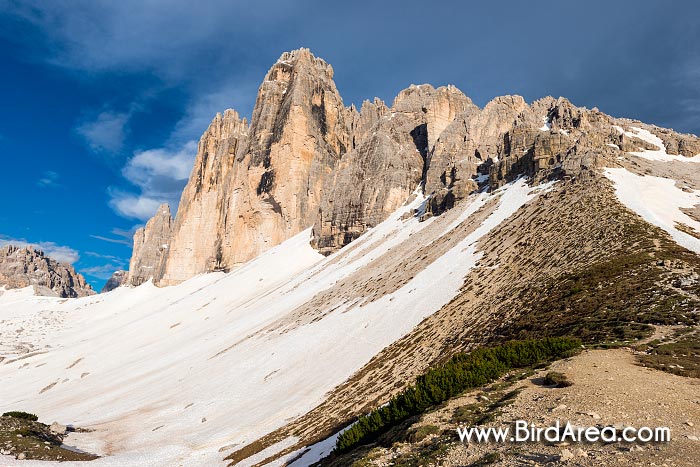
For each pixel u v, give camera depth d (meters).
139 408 86.94
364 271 120.31
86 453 58.19
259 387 78.62
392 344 66.75
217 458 52.50
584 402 18.20
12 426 59.66
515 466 13.95
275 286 179.25
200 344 132.62
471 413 20.31
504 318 51.28
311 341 88.50
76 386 126.12
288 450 44.25
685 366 21.94
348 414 46.91
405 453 18.45
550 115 138.75
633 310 35.22
